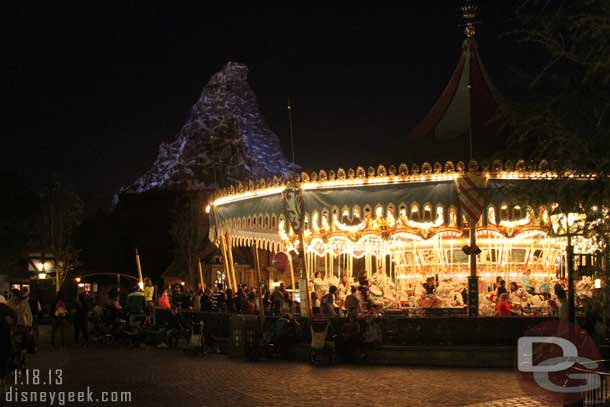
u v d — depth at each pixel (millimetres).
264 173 76250
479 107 23406
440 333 20344
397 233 24062
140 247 65250
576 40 8883
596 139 8781
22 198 50000
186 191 66375
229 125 77250
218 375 17719
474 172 20219
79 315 27016
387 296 24297
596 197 8930
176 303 27031
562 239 20938
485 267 24922
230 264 28109
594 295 10641
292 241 26969
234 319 22531
